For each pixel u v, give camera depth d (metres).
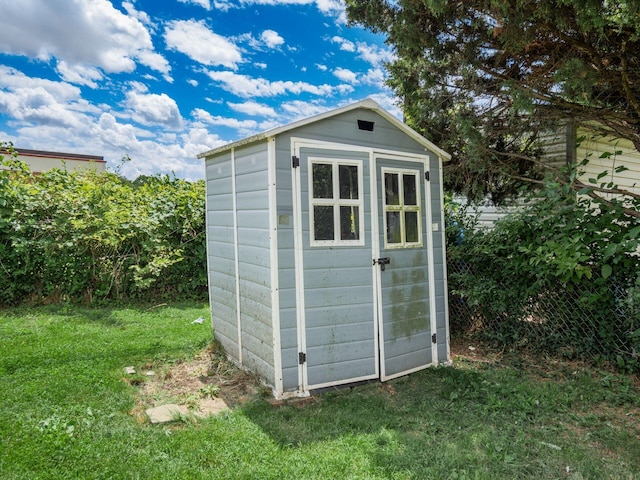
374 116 4.14
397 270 4.23
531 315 4.81
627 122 4.72
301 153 3.73
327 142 3.85
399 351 4.21
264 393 3.69
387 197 4.20
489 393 3.71
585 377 4.02
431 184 4.55
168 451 2.68
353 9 4.69
